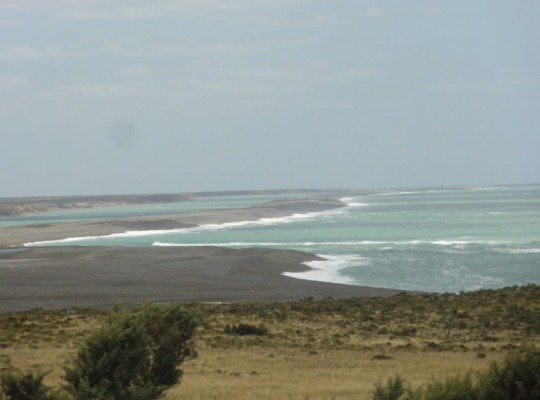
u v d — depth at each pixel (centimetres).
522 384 2038
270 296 6869
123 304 6406
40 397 2288
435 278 8088
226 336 4616
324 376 3362
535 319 5178
